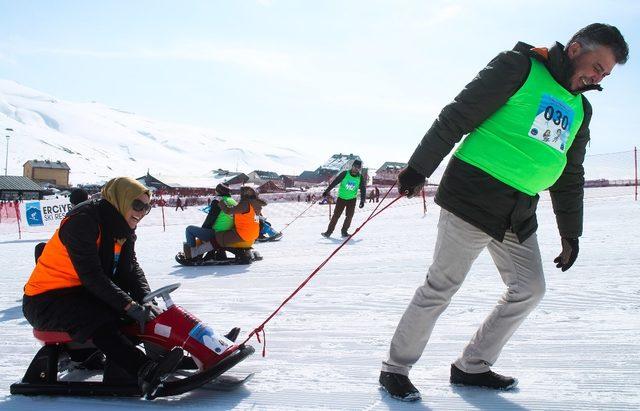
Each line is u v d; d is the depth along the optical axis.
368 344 3.97
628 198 22.34
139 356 3.08
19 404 3.10
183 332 3.15
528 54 2.76
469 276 6.55
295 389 3.12
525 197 2.76
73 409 2.99
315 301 5.68
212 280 7.63
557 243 9.06
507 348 3.65
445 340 3.95
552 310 4.63
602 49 2.58
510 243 2.87
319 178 96.50
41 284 3.23
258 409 2.87
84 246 3.10
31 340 4.61
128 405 3.01
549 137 2.71
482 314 4.67
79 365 3.67
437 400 2.87
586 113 2.88
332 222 13.30
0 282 8.55
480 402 2.81
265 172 104.12
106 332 3.13
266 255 10.38
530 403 2.76
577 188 2.98
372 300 5.57
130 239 3.38
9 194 71.12
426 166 2.77
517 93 2.71
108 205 3.24
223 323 4.90
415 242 11.02
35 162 113.38
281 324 4.75
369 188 50.16
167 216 30.05
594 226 11.81
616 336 3.78
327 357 3.70
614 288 5.35
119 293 3.10
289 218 24.58
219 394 3.12
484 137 2.78
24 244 16.91
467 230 2.83
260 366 3.58
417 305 2.92
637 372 3.07
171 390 2.99
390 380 2.93
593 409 2.64
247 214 9.30
